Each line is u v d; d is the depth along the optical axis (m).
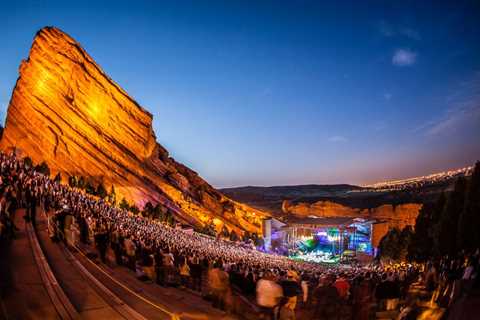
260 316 9.93
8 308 10.70
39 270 14.77
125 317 11.18
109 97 100.62
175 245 35.91
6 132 83.00
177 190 104.88
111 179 89.94
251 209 131.62
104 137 95.69
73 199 41.97
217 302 12.80
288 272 18.95
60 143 85.94
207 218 104.75
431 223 53.31
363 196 198.12
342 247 112.12
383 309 14.81
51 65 90.56
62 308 10.99
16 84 88.94
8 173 39.41
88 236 23.89
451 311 7.44
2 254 16.89
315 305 12.08
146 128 107.56
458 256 24.27
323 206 175.00
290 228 120.56
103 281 15.57
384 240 85.81
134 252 19.28
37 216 28.77
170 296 14.66
